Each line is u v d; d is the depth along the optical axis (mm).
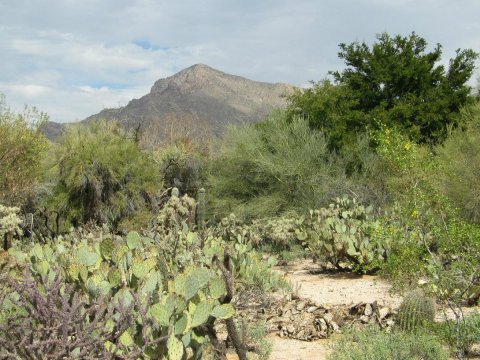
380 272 9500
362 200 18359
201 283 3475
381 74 24797
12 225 9945
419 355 5629
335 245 11547
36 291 2998
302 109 24531
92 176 16719
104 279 4391
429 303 6562
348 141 21875
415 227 7145
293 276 11672
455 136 18547
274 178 21438
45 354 2861
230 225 14422
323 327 6863
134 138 20688
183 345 3299
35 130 18188
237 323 6527
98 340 2934
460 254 6590
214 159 23328
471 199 14398
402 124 23688
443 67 25484
